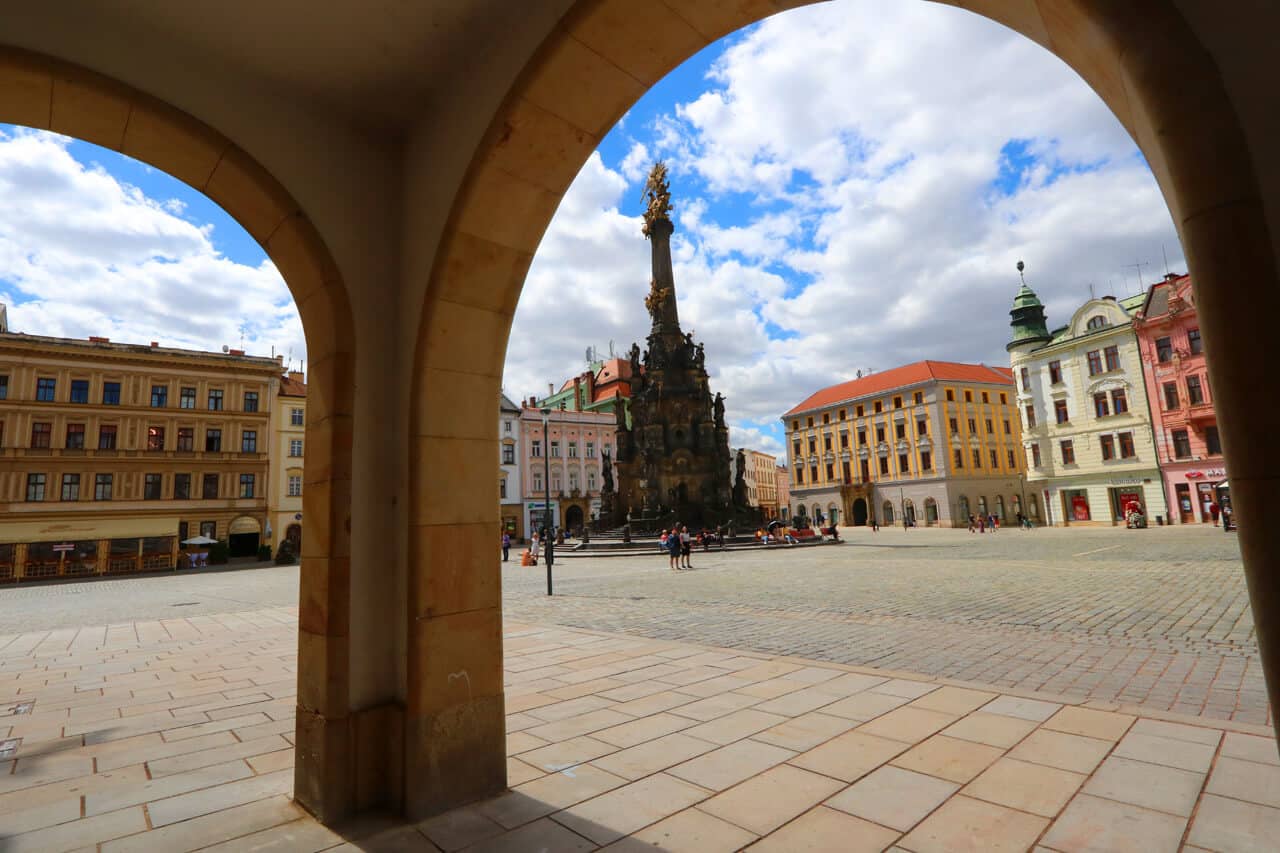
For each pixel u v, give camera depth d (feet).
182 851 11.48
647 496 129.39
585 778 14.16
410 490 13.69
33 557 125.70
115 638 39.01
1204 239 5.59
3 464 128.36
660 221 139.33
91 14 11.59
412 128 15.44
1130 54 6.11
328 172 14.46
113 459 139.23
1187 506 134.92
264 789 14.44
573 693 21.21
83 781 15.06
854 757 14.74
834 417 233.96
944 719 17.16
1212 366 5.55
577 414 216.95
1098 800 12.17
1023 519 173.99
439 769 12.98
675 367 135.95
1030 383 166.50
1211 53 5.74
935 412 200.23
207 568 137.80
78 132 12.35
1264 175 5.42
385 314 14.89
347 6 12.00
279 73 13.66
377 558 13.99
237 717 20.54
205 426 151.74
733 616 37.81
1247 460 5.22
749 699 19.79
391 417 14.65
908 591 46.62
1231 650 24.12
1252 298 5.31
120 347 143.64
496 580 14.55
